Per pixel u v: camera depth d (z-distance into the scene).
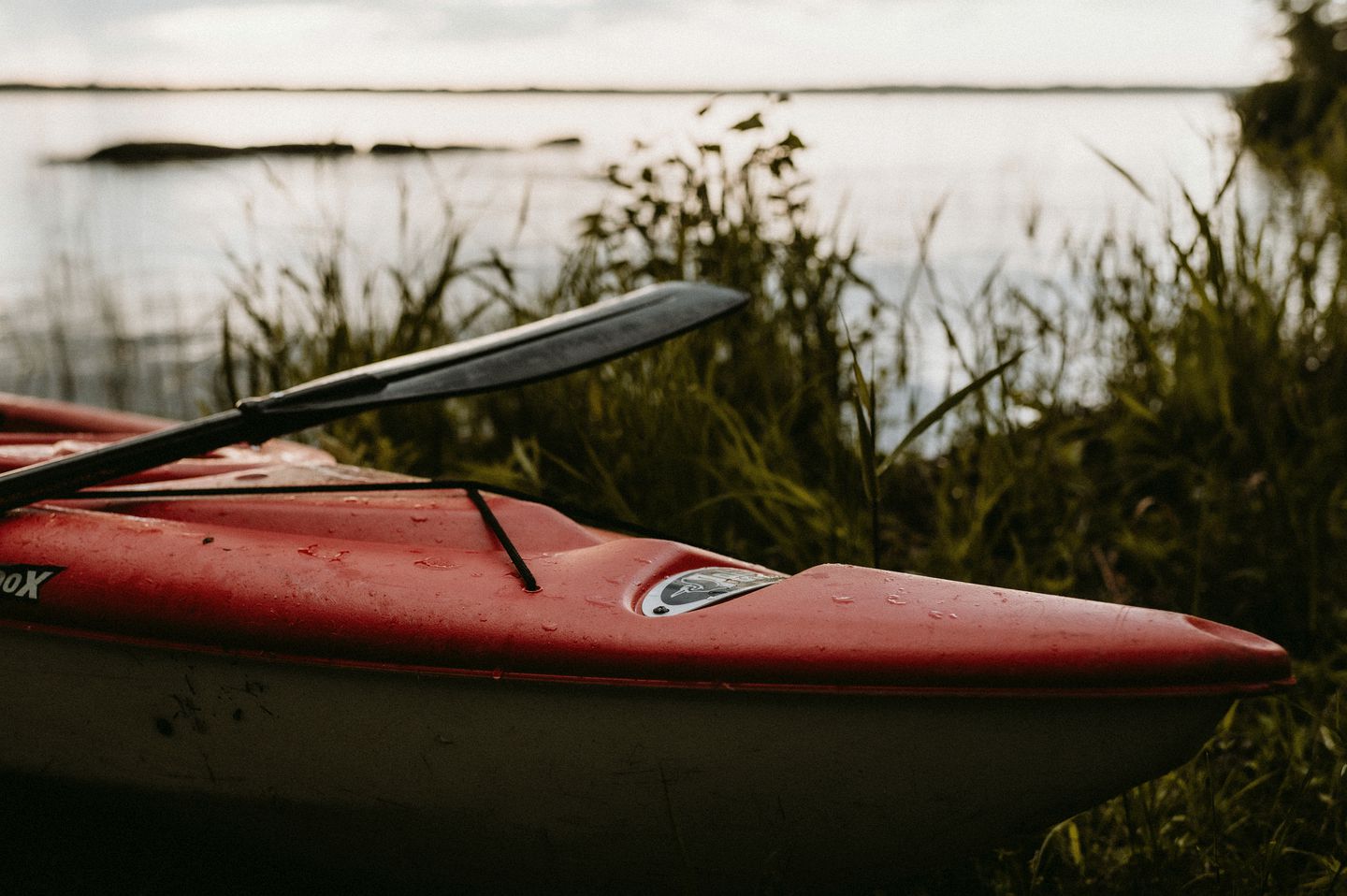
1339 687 1.91
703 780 1.24
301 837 1.45
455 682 1.26
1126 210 4.81
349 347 3.08
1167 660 1.11
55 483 1.50
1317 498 2.46
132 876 1.59
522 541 1.46
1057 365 3.51
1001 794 1.20
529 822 1.32
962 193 10.52
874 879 1.31
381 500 1.55
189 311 6.11
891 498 3.03
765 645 1.18
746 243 2.97
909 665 1.14
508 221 7.72
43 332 5.57
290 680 1.32
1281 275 3.34
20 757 1.54
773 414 2.68
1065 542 2.51
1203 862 1.54
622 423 2.60
